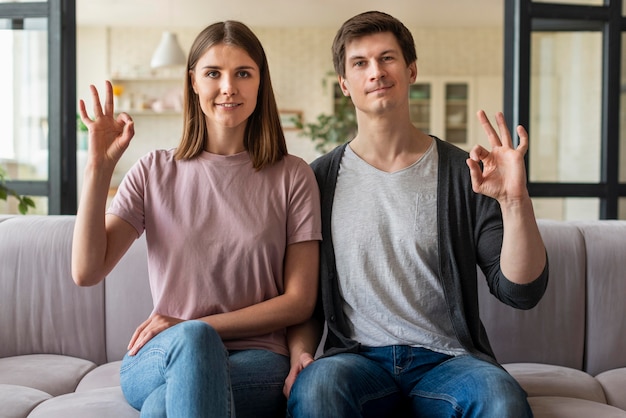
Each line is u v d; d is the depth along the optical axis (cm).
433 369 180
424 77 904
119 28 911
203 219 192
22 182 302
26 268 242
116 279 240
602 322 239
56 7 297
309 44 924
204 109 194
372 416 175
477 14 843
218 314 187
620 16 311
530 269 173
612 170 313
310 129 858
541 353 238
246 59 192
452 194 193
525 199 170
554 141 312
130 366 176
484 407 159
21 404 190
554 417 181
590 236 244
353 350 186
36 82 302
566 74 310
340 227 195
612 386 217
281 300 189
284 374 183
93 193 179
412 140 200
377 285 189
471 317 190
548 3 306
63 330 240
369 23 192
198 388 154
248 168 198
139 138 921
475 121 907
